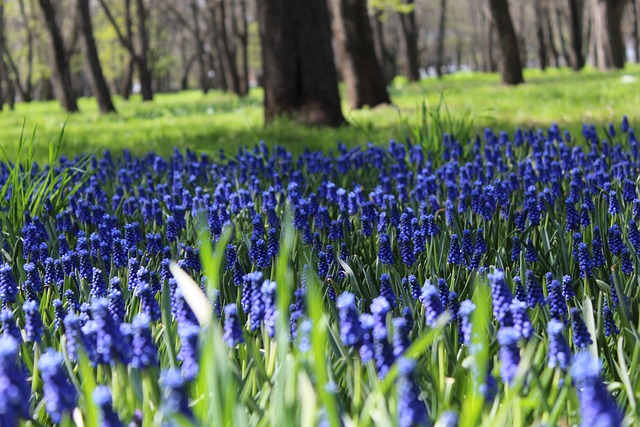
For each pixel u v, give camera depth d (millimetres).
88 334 2418
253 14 47281
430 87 28016
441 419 2018
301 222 4160
